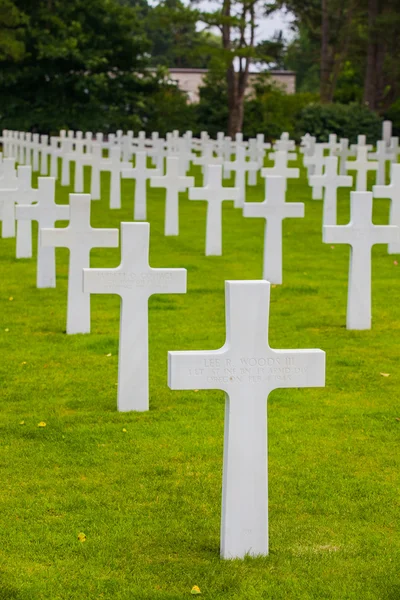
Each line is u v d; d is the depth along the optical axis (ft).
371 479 21.91
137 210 72.38
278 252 46.88
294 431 25.25
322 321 38.83
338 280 48.85
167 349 33.47
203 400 27.96
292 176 72.59
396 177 56.13
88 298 35.50
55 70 181.06
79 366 31.45
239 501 17.52
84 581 16.99
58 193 92.73
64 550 18.19
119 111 188.96
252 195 88.48
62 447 23.75
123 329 26.17
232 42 185.06
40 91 184.34
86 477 21.79
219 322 38.24
